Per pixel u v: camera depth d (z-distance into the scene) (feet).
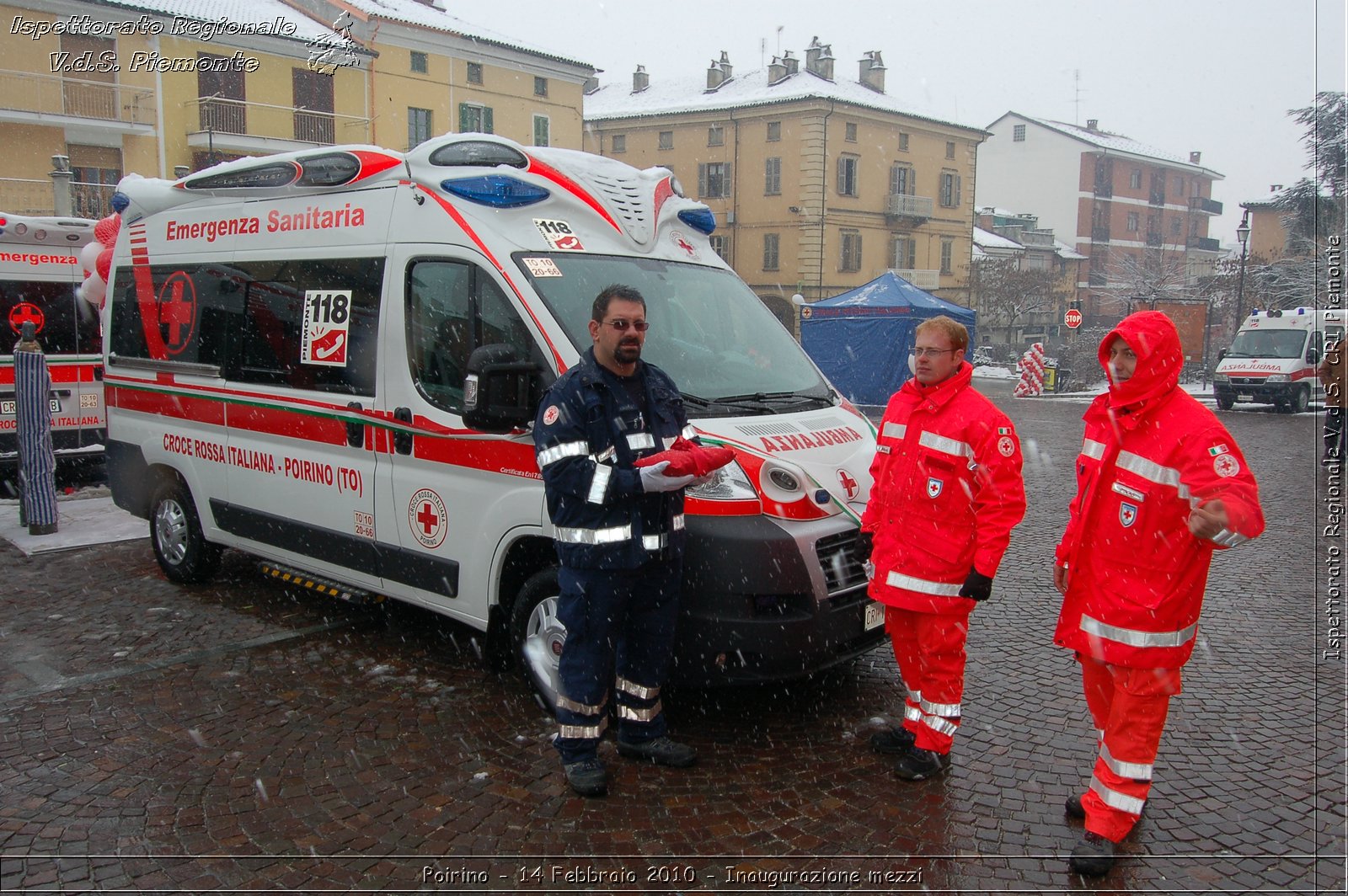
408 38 102.78
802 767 13.34
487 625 15.33
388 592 17.03
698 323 15.97
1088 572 11.35
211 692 15.88
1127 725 10.96
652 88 157.28
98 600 20.80
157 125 86.28
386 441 16.39
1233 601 21.68
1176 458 10.39
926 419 12.59
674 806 12.30
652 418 12.42
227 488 19.97
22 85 79.56
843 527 13.74
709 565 13.05
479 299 14.85
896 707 15.35
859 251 143.02
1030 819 12.05
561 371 13.64
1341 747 14.11
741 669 13.26
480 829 11.75
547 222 15.51
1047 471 40.78
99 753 13.73
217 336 19.93
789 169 137.28
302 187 18.07
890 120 143.43
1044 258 183.83
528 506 14.19
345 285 17.07
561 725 12.62
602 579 12.14
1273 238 163.84
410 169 16.24
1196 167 216.13
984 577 12.00
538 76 116.47
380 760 13.51
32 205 80.64
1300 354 70.13
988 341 160.04
